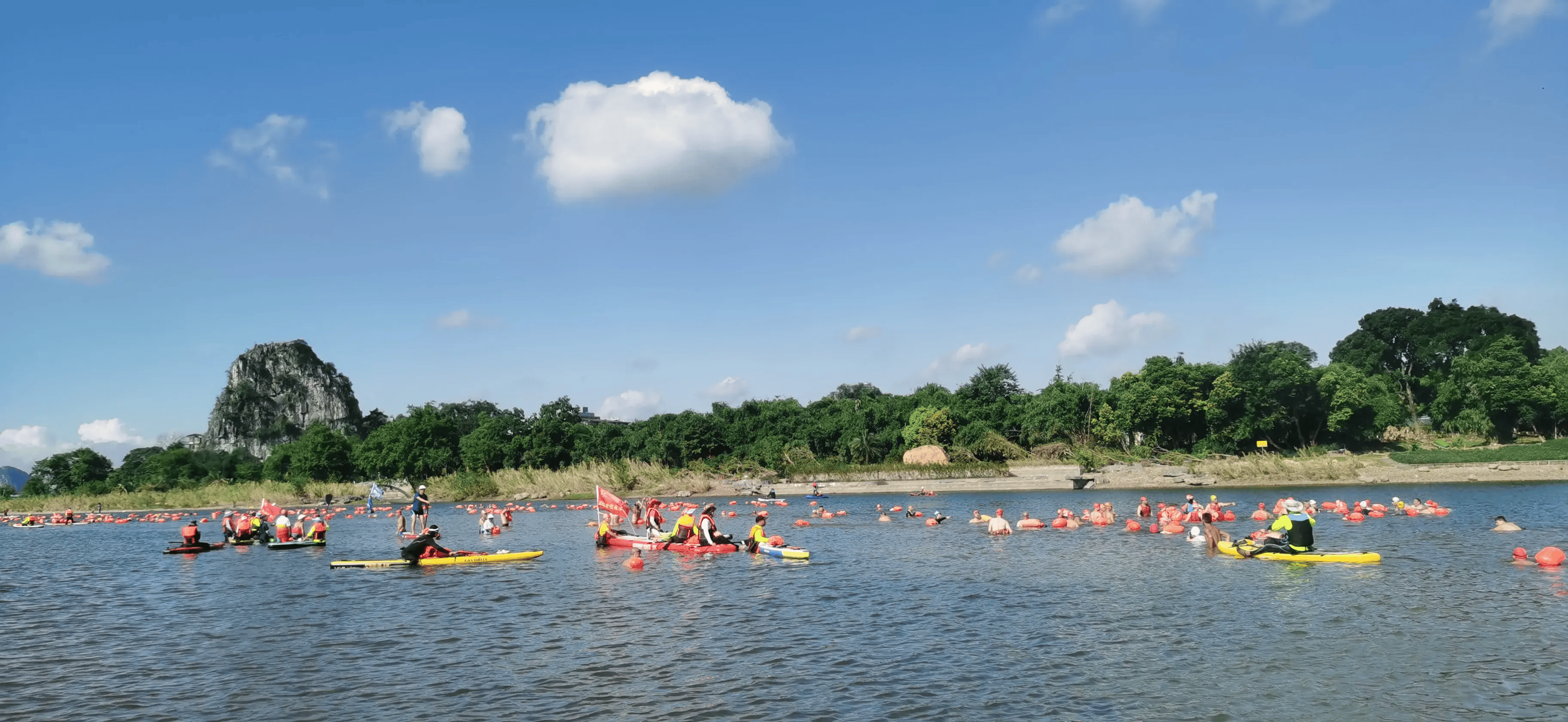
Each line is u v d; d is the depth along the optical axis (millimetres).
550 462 126688
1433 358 141375
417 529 50594
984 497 77562
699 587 27000
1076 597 23969
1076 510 59531
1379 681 15594
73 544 52719
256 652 19641
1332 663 16828
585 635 20391
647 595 25734
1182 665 16812
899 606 23172
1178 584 25688
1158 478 84938
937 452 101812
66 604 27266
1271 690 15211
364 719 14484
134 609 25906
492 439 128250
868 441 112250
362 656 18938
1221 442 105125
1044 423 110188
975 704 14672
